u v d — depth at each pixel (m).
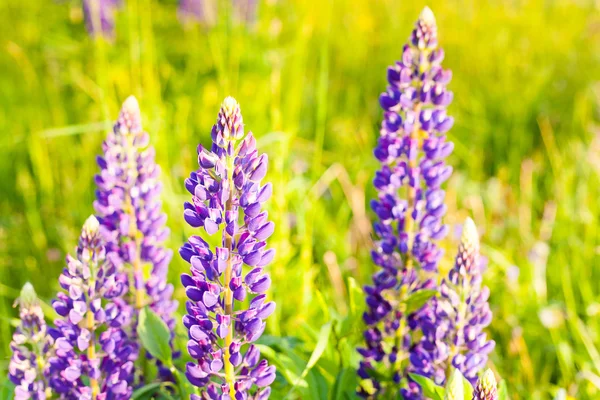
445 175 1.04
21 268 1.37
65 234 1.38
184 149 1.41
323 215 1.41
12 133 1.68
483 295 0.98
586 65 2.12
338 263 1.35
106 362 0.98
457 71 2.05
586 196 1.41
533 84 1.93
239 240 0.90
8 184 1.58
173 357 1.03
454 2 2.43
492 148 1.76
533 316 1.24
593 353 1.14
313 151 1.60
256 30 1.82
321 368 1.07
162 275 1.05
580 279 1.30
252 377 0.92
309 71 1.99
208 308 0.91
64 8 2.38
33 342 0.97
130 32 1.58
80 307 0.96
